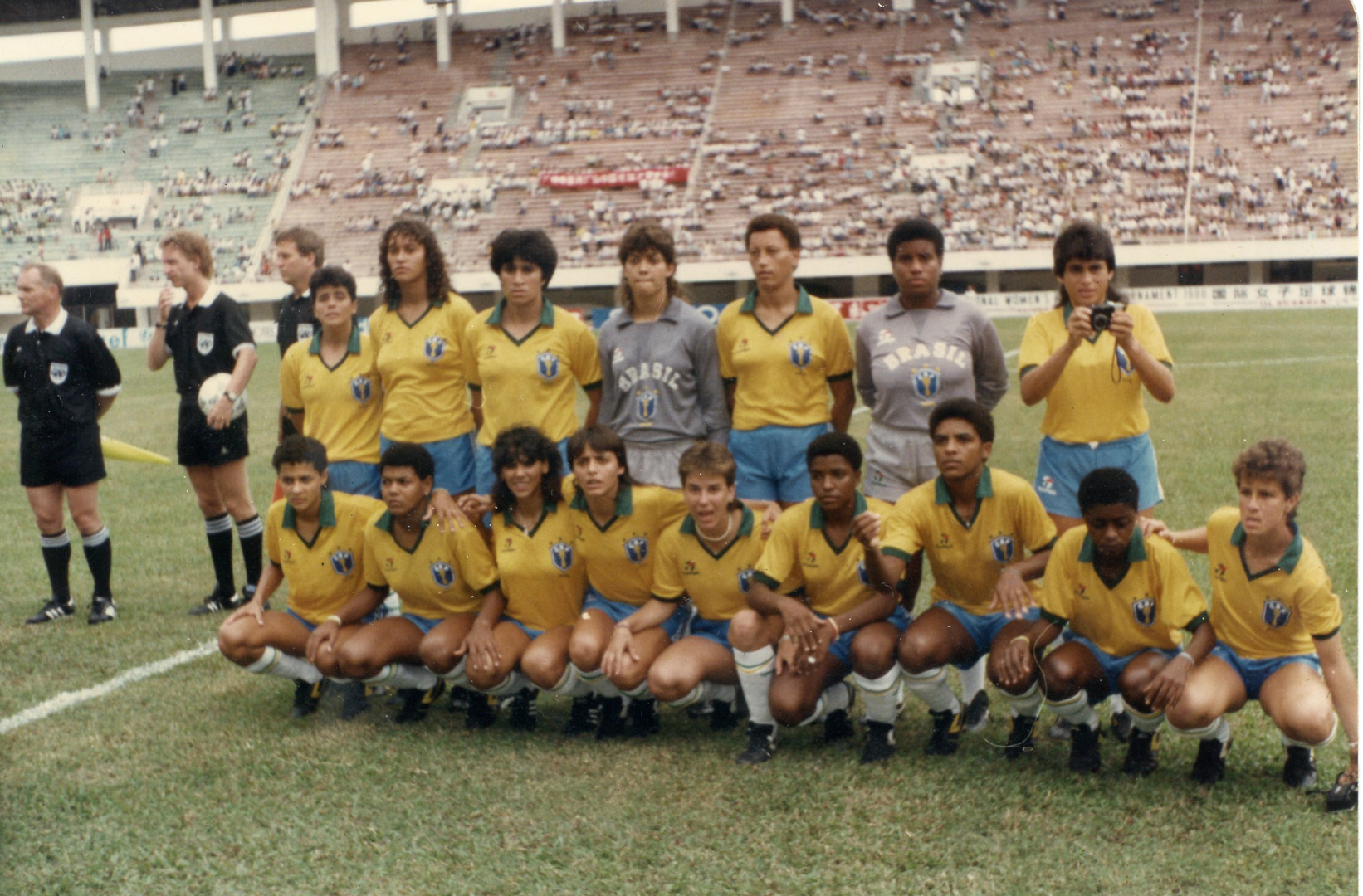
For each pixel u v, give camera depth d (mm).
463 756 3531
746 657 3361
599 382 4301
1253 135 27250
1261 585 3143
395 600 4527
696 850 2861
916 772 3289
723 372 4203
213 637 4934
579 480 3643
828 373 4109
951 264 27453
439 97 29234
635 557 3768
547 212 27922
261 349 25078
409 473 3729
